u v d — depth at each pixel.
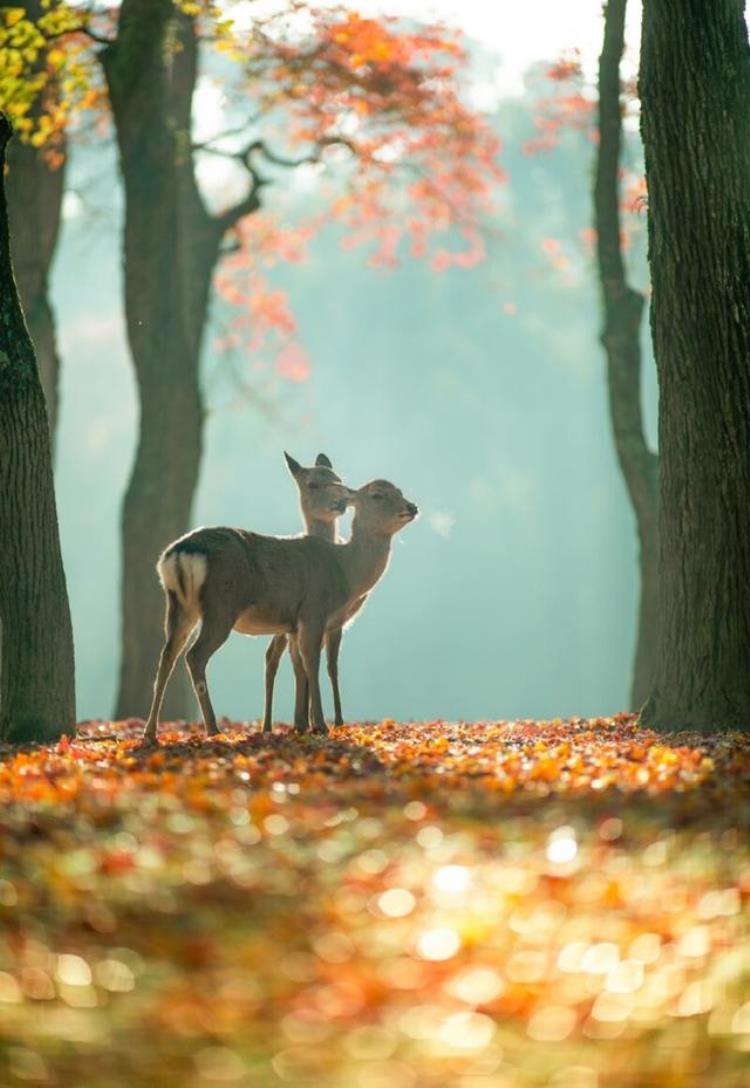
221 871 8.14
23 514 16.14
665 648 15.54
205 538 15.19
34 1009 6.19
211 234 30.84
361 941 7.01
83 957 6.82
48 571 16.28
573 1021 6.12
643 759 12.77
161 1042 5.82
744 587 15.11
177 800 10.18
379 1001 6.27
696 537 15.18
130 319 27.17
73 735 16.42
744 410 14.98
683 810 9.75
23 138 25.50
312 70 30.22
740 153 14.82
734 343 14.91
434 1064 5.60
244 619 15.59
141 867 8.21
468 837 8.90
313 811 9.69
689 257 14.91
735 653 15.12
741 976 6.67
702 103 14.73
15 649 16.22
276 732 16.67
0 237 16.17
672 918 7.43
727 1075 5.64
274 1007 6.20
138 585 27.22
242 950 6.88
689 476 15.20
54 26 23.84
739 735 14.39
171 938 7.03
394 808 9.85
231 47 27.83
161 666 15.19
